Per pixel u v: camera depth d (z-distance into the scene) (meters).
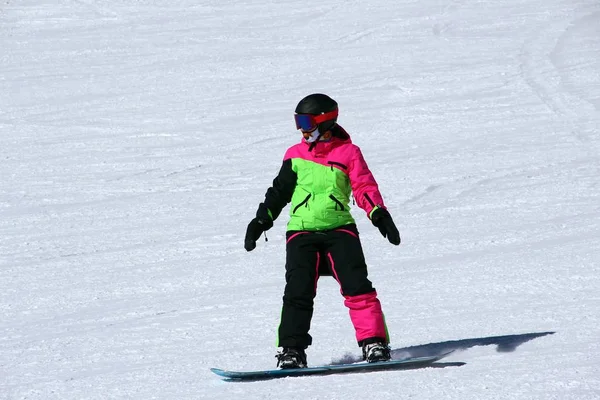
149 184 36.97
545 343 12.62
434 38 67.12
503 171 33.09
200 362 13.80
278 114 49.28
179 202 33.56
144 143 45.06
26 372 14.24
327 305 17.39
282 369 11.95
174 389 12.01
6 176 39.66
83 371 13.98
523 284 17.64
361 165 12.65
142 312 19.00
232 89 56.69
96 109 53.41
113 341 16.14
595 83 48.69
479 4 78.50
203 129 47.16
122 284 22.58
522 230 24.19
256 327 16.30
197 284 21.84
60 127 49.41
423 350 13.21
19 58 70.06
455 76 53.78
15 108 54.59
